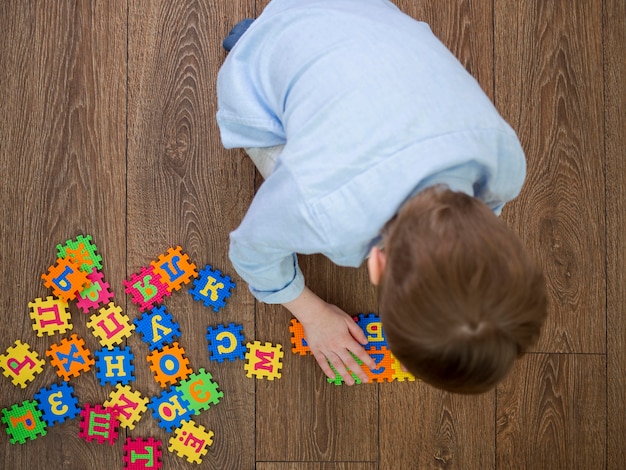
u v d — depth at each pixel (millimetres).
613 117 1093
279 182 605
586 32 1092
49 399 1014
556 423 1071
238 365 1042
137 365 1026
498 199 673
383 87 574
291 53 654
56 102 1032
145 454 1024
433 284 493
